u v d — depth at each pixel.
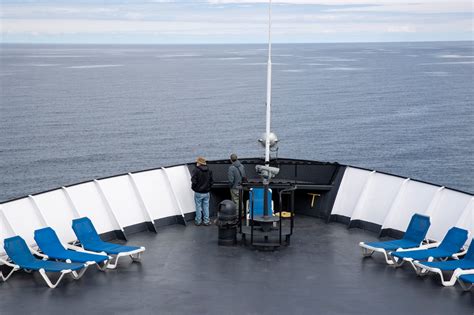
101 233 13.91
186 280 11.38
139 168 79.50
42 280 11.32
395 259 12.13
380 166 80.75
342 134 101.06
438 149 90.06
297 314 9.83
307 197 15.99
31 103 138.00
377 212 14.78
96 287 11.00
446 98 144.75
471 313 9.93
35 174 75.81
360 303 10.30
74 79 199.88
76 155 86.50
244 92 158.62
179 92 161.88
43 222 12.95
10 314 9.77
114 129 107.12
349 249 13.34
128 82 190.62
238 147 91.38
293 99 143.50
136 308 10.05
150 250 13.23
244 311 9.94
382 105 133.88
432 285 11.17
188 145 93.31
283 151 88.69
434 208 13.85
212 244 13.63
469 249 11.59
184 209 15.60
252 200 13.41
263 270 11.94
